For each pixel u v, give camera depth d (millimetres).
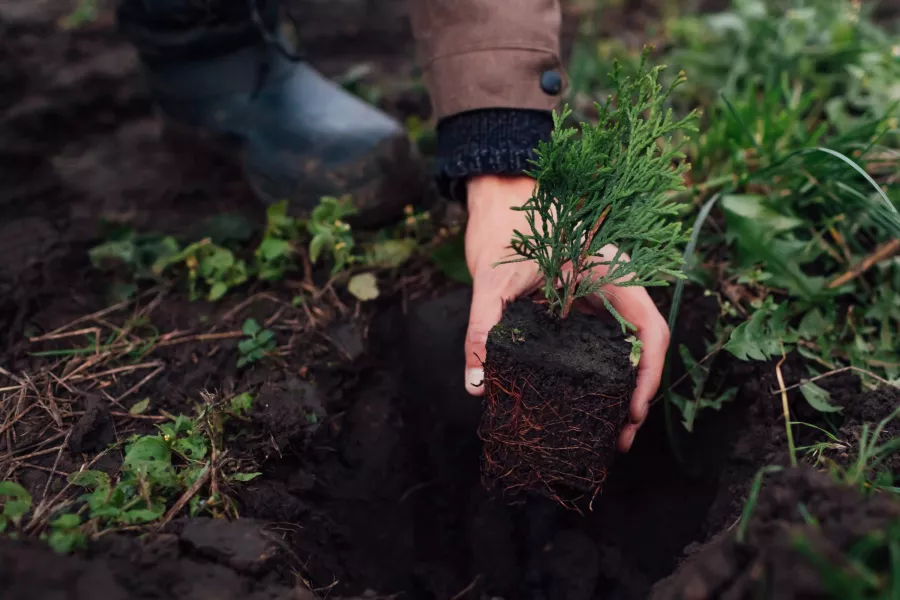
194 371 755
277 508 673
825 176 802
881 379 710
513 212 707
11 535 592
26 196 956
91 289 833
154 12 879
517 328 644
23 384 734
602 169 614
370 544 768
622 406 643
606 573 790
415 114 1057
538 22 733
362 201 877
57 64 1153
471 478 835
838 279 771
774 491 565
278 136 903
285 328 793
